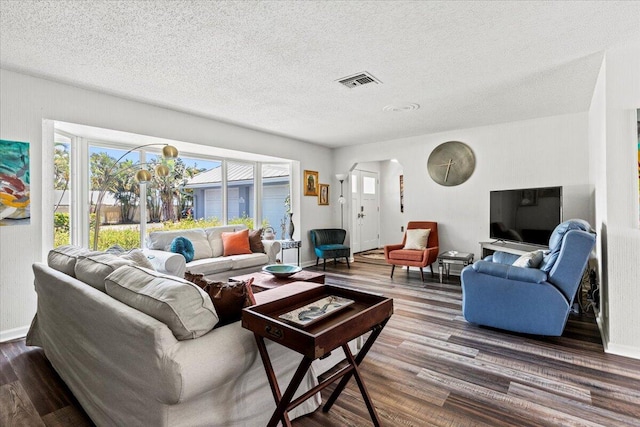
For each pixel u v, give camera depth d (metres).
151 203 4.59
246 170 5.81
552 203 3.78
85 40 2.34
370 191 8.30
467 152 5.04
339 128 5.00
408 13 2.03
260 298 2.17
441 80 3.12
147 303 1.42
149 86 3.24
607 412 1.77
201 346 1.33
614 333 2.47
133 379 1.40
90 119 3.34
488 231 4.89
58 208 3.68
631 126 2.43
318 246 5.99
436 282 4.75
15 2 1.88
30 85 2.96
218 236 4.86
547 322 2.65
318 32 2.24
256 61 2.69
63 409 1.85
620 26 2.19
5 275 2.83
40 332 2.46
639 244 2.39
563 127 4.30
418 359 2.39
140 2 1.89
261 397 1.63
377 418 1.62
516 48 2.50
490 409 1.80
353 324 1.39
